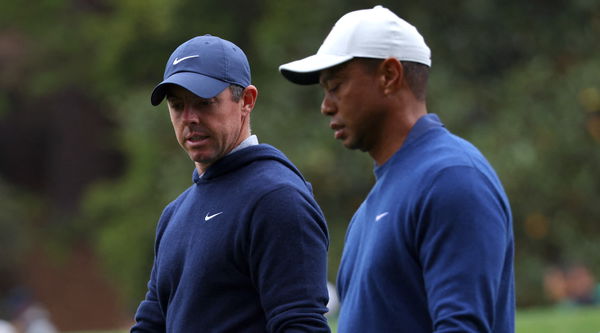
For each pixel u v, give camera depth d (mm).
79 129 102500
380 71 13969
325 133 56906
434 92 55688
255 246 13602
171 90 14266
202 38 14484
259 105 59594
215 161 14320
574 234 56344
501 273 12922
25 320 60375
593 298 55188
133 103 62969
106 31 79188
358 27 14000
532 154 54531
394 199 13367
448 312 12312
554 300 55719
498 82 58281
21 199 100250
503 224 12773
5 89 99125
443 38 58375
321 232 13859
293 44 59938
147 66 69250
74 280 95875
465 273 12391
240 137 14562
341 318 14031
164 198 59844
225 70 14203
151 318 15289
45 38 93250
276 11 62094
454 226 12594
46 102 104625
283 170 14086
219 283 13758
